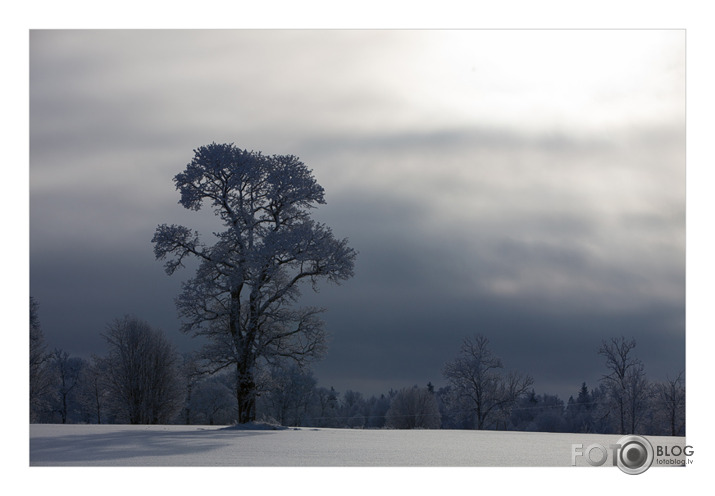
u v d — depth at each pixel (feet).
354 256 162.30
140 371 276.00
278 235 158.10
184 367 161.58
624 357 253.85
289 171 160.56
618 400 256.52
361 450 93.61
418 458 82.38
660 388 251.19
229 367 162.91
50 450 90.84
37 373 254.47
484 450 94.27
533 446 101.45
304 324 162.30
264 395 164.25
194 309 158.92
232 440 111.65
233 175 158.81
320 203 165.68
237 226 161.07
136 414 274.98
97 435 124.36
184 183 160.86
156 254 160.35
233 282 155.74
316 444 103.86
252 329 158.81
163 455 84.48
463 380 284.41
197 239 160.66
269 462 77.46
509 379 288.30
